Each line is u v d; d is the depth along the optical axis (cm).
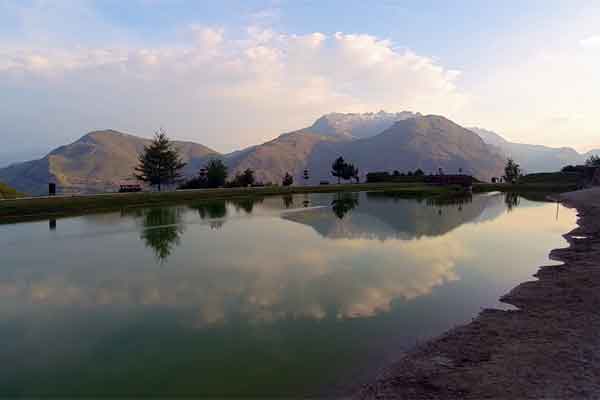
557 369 693
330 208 3728
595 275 1295
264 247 1911
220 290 1241
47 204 3219
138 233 2316
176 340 880
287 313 1039
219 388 682
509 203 4353
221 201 4506
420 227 2542
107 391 680
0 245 1970
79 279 1371
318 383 689
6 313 1059
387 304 1104
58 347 852
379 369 730
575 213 3356
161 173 6144
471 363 732
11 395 670
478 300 1127
